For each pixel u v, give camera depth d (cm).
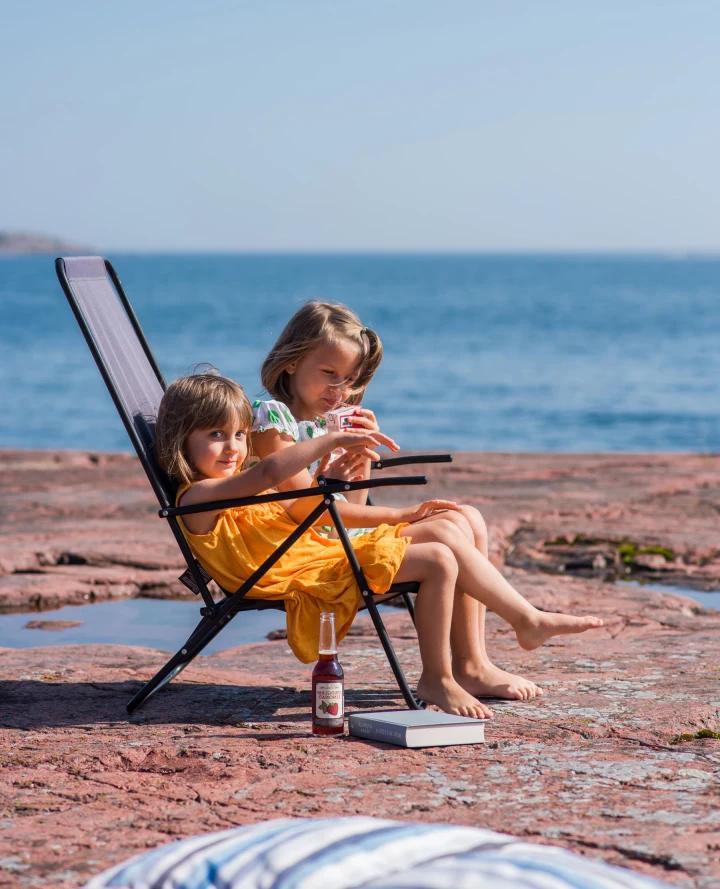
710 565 671
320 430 400
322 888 194
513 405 2623
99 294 400
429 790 274
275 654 462
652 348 4403
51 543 704
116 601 607
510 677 369
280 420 382
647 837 241
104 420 2367
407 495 889
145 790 279
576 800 267
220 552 356
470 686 369
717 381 3164
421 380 3180
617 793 272
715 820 252
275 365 397
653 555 689
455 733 314
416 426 2284
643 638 476
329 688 326
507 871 194
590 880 193
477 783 280
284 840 212
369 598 338
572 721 337
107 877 212
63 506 873
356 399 410
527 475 1039
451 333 5225
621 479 999
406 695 339
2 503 887
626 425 2295
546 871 195
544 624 354
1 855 237
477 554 357
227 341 4681
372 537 358
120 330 407
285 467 344
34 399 2694
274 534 368
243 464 390
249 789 277
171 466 360
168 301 8619
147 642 509
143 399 393
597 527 762
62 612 576
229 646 511
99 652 456
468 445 2039
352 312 402
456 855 205
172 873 206
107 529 766
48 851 239
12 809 266
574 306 8181
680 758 301
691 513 826
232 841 216
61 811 264
